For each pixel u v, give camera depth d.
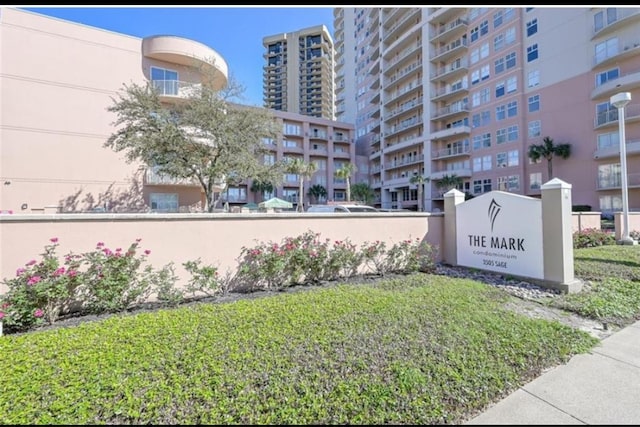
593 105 25.25
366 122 56.47
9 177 15.82
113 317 4.08
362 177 55.09
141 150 14.16
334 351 3.00
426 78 39.19
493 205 7.13
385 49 48.03
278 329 3.51
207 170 14.86
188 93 16.88
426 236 8.32
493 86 32.66
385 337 3.32
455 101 37.34
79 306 4.48
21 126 16.14
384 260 7.37
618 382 2.74
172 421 2.09
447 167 38.34
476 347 3.17
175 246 5.36
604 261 7.70
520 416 2.30
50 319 4.10
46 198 16.59
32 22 16.55
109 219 4.88
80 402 2.21
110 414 2.12
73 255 4.46
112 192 18.12
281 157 48.19
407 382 2.53
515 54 30.41
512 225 6.69
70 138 17.20
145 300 4.94
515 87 30.42
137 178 18.83
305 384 2.46
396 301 4.63
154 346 3.06
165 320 3.83
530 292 5.65
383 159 48.69
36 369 2.62
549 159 27.25
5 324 3.81
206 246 5.62
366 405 2.28
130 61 18.84
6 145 15.81
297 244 6.32
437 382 2.58
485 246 7.32
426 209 39.47
